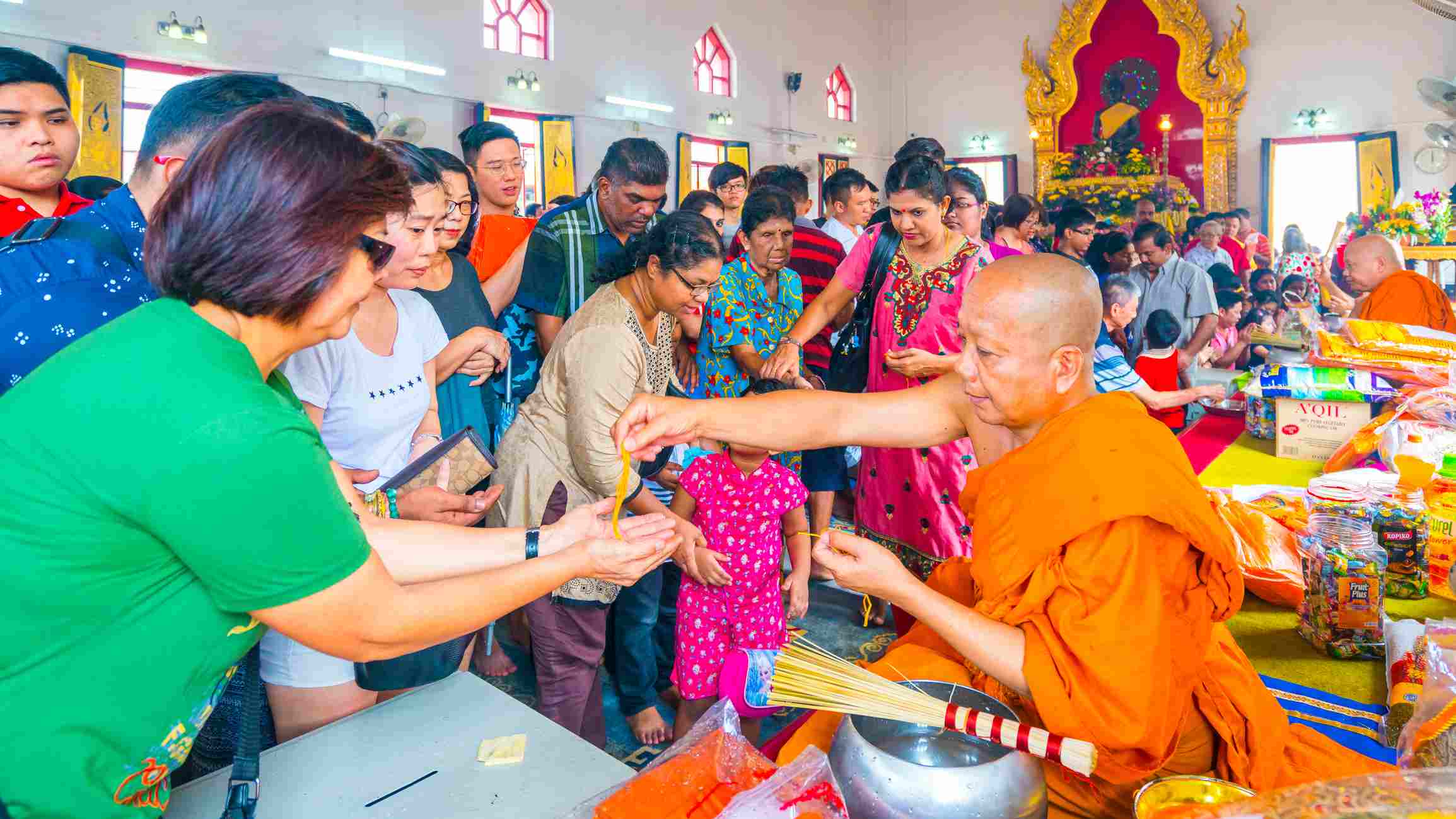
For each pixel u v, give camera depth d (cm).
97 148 785
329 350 172
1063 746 102
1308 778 130
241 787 98
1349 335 287
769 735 259
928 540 260
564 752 113
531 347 297
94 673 80
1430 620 147
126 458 75
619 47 1243
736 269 314
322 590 84
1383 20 1338
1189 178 1486
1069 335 124
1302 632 183
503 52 1109
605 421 204
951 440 162
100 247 135
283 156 80
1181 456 121
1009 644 117
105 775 83
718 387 313
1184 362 529
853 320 300
